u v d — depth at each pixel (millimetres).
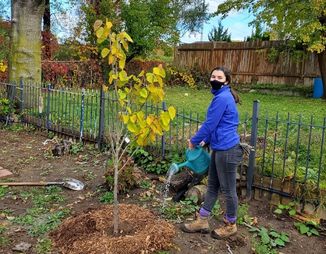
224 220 4148
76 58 18781
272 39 17906
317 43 15016
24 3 9992
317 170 5289
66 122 8281
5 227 4176
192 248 3824
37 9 10164
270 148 6164
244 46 20750
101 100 7105
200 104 12961
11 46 10281
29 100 9391
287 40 17812
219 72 3811
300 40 15695
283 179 4816
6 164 6504
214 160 3973
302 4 15211
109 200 4910
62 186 5430
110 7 17797
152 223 4000
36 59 10336
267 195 4961
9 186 5367
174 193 5074
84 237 3791
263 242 4000
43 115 8914
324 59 16078
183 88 20062
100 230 3871
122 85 3617
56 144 7422
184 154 5805
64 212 4547
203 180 4965
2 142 7945
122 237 3699
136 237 3701
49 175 5973
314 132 7406
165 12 19766
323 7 14359
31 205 4797
